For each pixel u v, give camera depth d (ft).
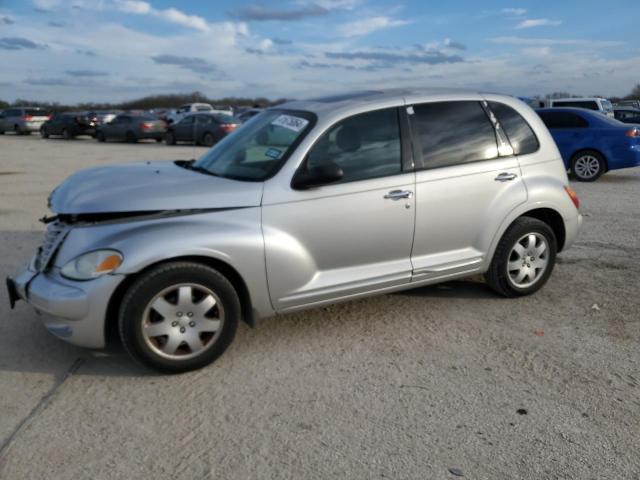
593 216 28.63
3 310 16.01
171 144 86.12
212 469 9.34
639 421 10.71
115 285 11.66
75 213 12.19
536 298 16.97
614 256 21.29
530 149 16.37
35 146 84.53
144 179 13.73
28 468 9.36
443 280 15.49
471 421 10.69
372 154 14.17
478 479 9.11
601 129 40.16
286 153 13.51
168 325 12.16
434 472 9.27
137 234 11.93
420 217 14.55
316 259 13.58
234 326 12.77
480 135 15.65
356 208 13.73
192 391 11.80
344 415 10.89
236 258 12.52
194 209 12.50
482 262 15.81
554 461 9.55
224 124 80.43
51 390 11.86
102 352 13.60
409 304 16.48
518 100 16.80
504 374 12.47
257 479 9.11
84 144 90.12
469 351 13.58
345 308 16.21
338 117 13.96
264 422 10.67
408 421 10.69
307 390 11.80
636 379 12.26
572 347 13.78
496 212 15.58
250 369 12.71
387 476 9.17
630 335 14.47
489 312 15.92
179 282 12.08
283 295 13.30
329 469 9.33
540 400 11.42
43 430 10.41
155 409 11.13
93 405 11.28
